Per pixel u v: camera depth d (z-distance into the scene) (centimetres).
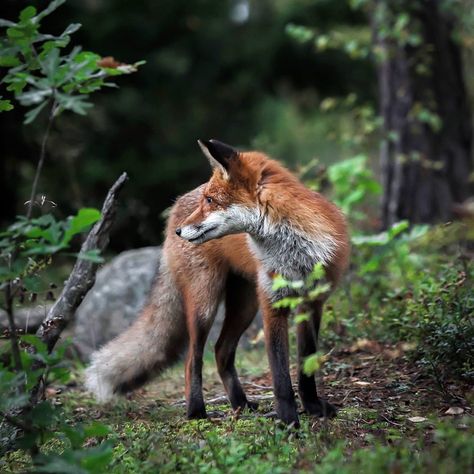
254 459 738
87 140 2633
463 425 787
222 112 3403
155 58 3123
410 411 895
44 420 701
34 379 719
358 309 1280
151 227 2314
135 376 1103
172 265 1090
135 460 774
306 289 906
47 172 2248
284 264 911
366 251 1390
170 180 2844
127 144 2942
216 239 1016
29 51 728
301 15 3219
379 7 1750
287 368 899
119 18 3052
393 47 1772
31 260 751
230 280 1080
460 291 1091
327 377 1079
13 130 2106
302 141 3444
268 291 918
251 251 963
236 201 920
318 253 904
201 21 3366
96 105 2780
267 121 3431
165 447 812
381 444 776
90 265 849
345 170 1670
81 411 1101
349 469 668
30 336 716
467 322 1009
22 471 808
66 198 2211
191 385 1020
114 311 1467
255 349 1411
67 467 641
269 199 911
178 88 3247
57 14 2431
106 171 2623
